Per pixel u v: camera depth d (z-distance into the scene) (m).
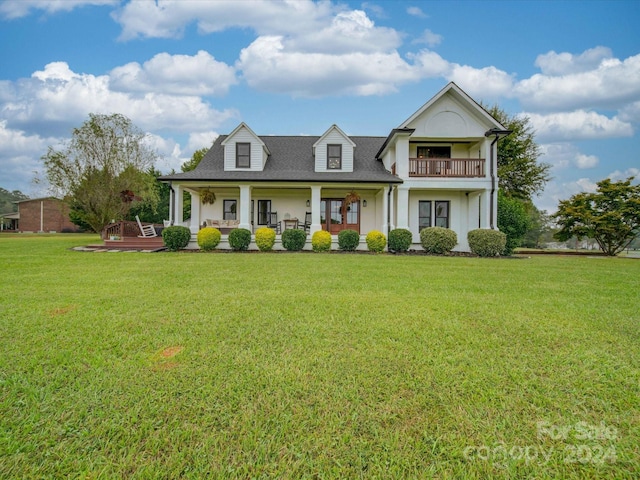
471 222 17.77
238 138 17.25
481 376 2.93
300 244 15.12
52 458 1.94
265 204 18.69
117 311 4.74
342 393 2.64
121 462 1.92
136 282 6.92
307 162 18.23
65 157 21.05
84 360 3.16
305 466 1.91
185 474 1.84
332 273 8.37
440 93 16.14
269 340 3.69
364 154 19.45
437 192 18.05
